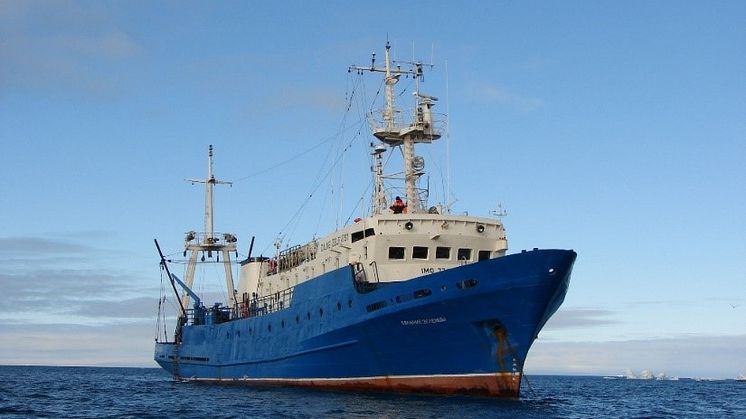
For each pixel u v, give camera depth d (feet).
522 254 121.80
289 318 171.12
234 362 201.87
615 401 191.83
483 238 154.40
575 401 178.60
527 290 122.01
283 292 186.19
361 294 143.64
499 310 125.18
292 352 168.14
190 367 235.61
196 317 240.73
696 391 284.00
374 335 141.18
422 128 164.25
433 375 137.28
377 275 148.15
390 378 143.54
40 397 182.50
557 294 126.21
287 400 146.00
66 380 312.50
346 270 149.28
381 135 168.55
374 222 151.02
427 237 150.30
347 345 148.15
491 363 129.49
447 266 151.33
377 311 138.82
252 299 210.79
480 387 132.57
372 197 169.68
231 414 126.62
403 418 112.47
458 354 132.36
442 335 132.05
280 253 197.67
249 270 223.10
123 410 142.00
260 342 186.19
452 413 116.88
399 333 136.87
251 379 191.11
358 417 114.62
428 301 130.11
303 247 184.14
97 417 128.47
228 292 254.68
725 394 254.27
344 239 160.56
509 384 128.98
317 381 160.56
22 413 137.18
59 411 141.18
